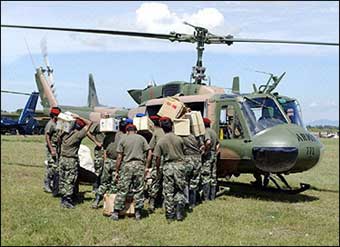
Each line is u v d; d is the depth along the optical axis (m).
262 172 9.64
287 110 9.64
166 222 7.30
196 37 10.55
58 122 8.20
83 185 10.72
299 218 7.81
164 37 10.27
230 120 9.57
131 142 7.39
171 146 7.31
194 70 10.93
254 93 9.82
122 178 7.34
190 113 8.51
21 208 7.96
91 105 14.35
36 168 13.84
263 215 8.00
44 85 14.72
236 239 6.46
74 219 7.30
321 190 11.31
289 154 8.75
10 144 23.61
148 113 10.92
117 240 6.32
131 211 7.50
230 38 10.22
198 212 8.06
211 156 9.06
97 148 8.85
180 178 7.32
